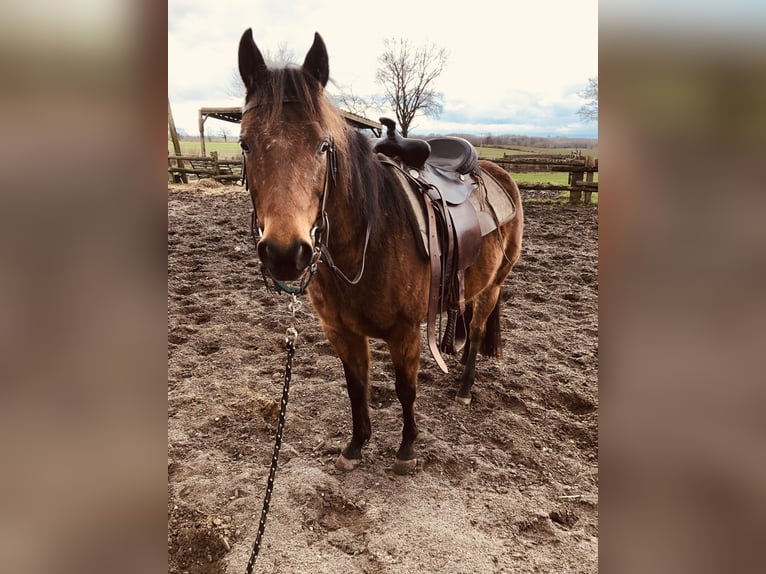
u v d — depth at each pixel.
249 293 4.39
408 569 1.63
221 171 13.08
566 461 2.27
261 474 2.11
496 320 2.97
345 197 1.64
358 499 1.98
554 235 6.85
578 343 3.54
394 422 2.54
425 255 1.94
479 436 2.45
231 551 1.70
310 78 1.47
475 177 2.69
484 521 1.87
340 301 1.84
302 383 2.91
